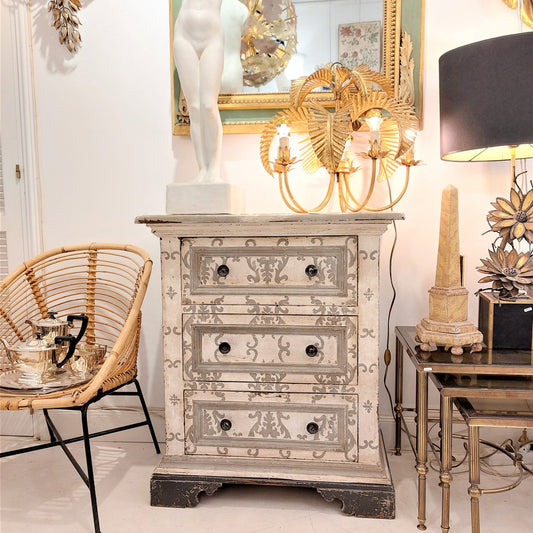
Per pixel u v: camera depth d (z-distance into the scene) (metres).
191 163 1.87
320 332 1.40
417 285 1.82
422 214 1.80
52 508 1.48
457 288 1.38
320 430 1.42
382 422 1.86
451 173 1.78
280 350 1.42
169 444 1.48
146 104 1.88
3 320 1.75
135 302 1.52
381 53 1.76
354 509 1.39
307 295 1.39
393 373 1.86
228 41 1.81
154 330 1.93
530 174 1.74
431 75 1.76
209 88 1.52
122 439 1.97
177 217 1.37
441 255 1.41
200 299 1.43
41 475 1.69
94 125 1.91
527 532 1.33
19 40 1.91
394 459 1.77
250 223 1.36
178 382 1.46
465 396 1.20
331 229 1.35
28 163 1.94
